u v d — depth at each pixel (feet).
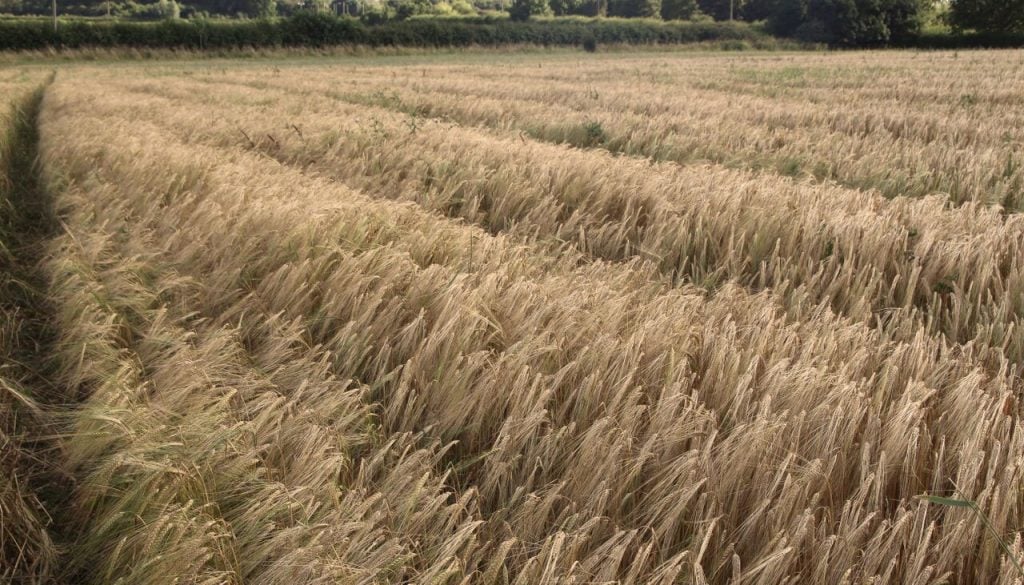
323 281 14.43
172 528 7.78
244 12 365.61
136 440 9.29
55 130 38.09
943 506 8.06
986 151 29.58
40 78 100.89
